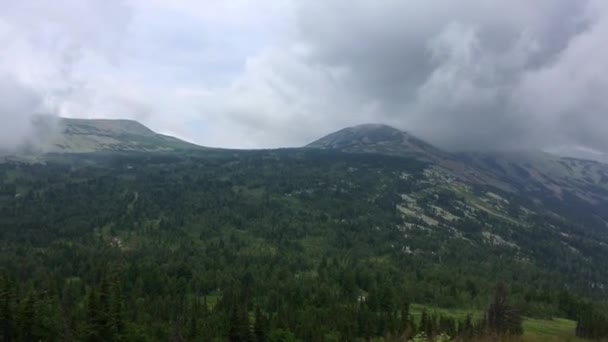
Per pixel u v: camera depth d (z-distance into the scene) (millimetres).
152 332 129875
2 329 108938
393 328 144500
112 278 156250
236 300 152750
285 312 153125
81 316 125062
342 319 149750
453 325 145375
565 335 159500
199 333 129500
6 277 119500
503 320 153000
